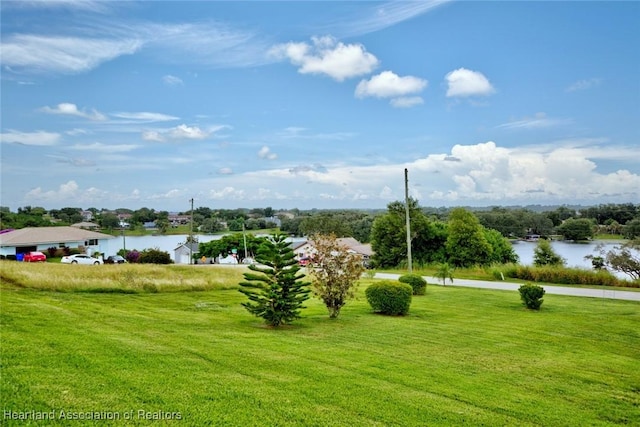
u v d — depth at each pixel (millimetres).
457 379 8258
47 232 53562
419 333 12781
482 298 22438
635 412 7234
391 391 7141
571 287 28297
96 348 8039
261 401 6113
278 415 5703
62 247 52875
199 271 26094
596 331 14398
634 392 8336
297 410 5930
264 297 12969
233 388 6520
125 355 7730
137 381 6418
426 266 47906
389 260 54938
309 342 10586
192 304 16938
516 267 34156
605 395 8039
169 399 5859
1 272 20203
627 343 12891
